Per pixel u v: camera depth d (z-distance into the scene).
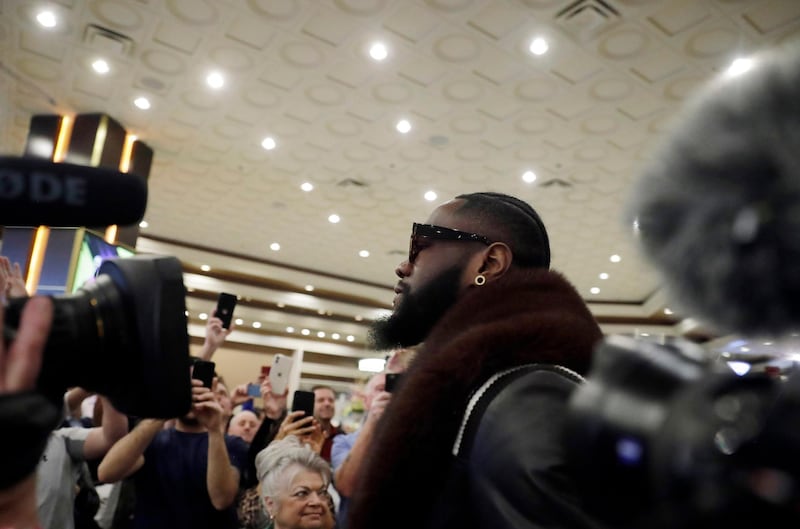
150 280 0.45
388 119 5.69
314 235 10.33
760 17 3.84
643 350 0.22
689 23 3.97
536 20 4.05
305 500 1.70
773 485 0.17
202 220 9.84
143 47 4.68
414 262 0.92
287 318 15.08
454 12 4.02
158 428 1.89
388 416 0.68
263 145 6.52
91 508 2.15
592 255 9.94
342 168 7.07
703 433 0.18
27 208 0.42
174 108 5.72
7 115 5.84
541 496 0.42
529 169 6.59
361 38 4.40
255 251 11.87
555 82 4.80
